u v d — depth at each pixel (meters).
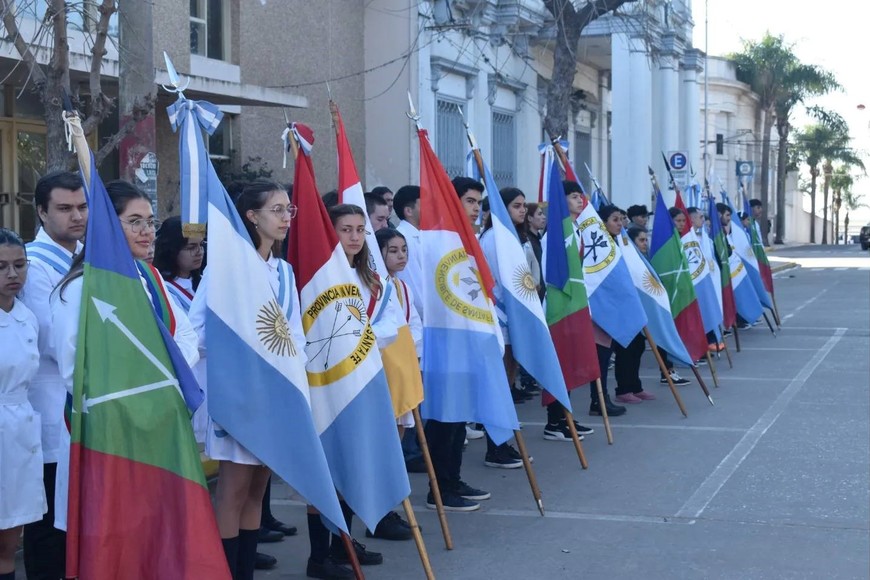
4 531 4.75
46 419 4.81
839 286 26.78
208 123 4.93
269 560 6.04
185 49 14.37
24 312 4.67
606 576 5.79
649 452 8.69
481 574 5.88
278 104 15.33
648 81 27.41
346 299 5.55
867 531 6.48
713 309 12.73
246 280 4.83
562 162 9.78
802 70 53.25
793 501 7.15
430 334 6.93
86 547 4.13
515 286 7.61
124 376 4.24
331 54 18.98
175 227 5.70
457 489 7.25
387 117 20.12
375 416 5.56
